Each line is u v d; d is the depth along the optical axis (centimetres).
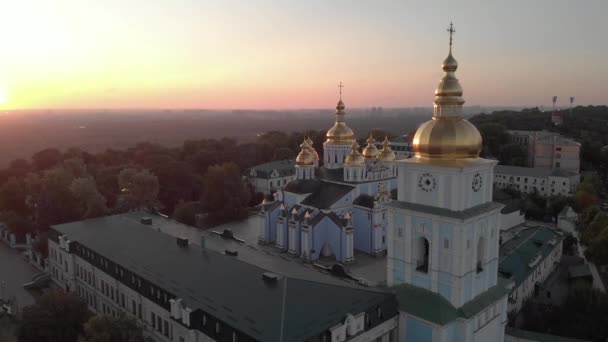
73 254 9288
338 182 12756
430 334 5884
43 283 10481
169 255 7788
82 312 7162
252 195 18925
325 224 11762
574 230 14038
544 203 17188
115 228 9638
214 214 15738
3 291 10125
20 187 15662
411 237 6231
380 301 6075
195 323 5975
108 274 8069
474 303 6050
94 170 19500
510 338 7044
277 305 5584
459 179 5697
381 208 11919
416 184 6150
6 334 8225
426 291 6159
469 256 5916
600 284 9962
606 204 16825
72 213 13238
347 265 11338
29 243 12912
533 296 9756
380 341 6041
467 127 5919
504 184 19738
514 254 9950
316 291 5994
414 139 6175
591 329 7594
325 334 5272
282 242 12350
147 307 7075
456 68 6047
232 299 5981
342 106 14250
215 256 7450
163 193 17688
